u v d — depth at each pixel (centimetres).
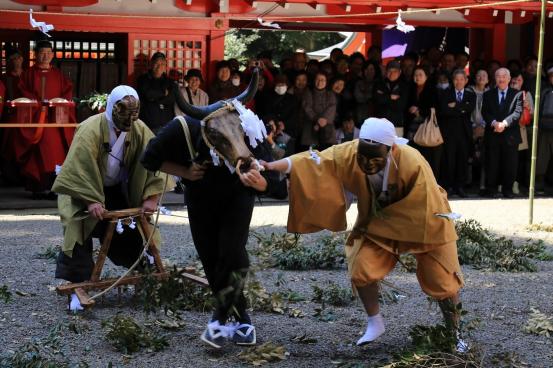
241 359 662
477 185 1861
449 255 649
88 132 765
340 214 655
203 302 793
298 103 1661
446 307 658
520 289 912
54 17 1631
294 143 1652
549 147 1762
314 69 1752
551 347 707
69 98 1551
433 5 1786
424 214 632
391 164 634
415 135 1667
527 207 1545
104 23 1667
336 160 646
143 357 668
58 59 1928
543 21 1339
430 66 1808
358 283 658
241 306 689
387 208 644
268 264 987
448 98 1659
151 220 819
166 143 652
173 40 1717
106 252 784
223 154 627
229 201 662
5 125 1484
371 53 1875
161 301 738
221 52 1741
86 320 762
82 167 762
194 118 638
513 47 2208
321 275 966
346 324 766
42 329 738
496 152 1686
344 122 1686
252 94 654
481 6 1655
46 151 1533
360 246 664
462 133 1678
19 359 630
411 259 986
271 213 1434
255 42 3228
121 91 750
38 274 952
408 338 723
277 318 781
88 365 636
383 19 1959
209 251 683
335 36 3394
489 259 1030
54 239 1172
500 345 710
